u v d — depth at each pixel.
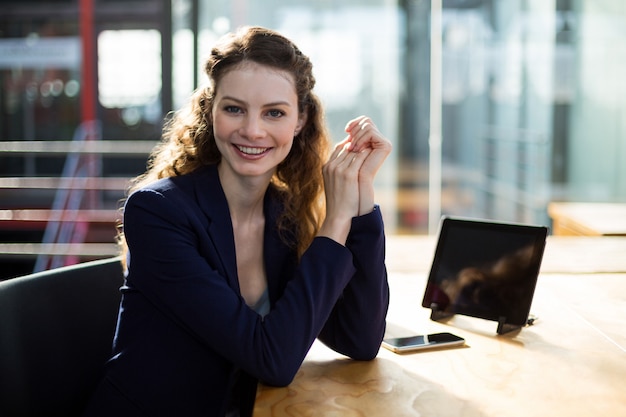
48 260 4.66
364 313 1.26
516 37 4.00
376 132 1.32
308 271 1.22
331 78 4.11
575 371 1.18
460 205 4.15
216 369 1.23
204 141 1.35
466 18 4.03
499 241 1.46
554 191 4.03
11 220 4.72
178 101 4.05
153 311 1.24
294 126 1.29
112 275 1.50
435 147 4.12
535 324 1.44
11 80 4.83
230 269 1.27
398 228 4.17
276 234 1.39
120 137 4.77
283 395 1.11
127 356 1.24
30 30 4.77
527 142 4.04
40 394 1.29
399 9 4.07
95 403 1.25
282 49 1.26
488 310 1.42
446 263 1.50
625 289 1.69
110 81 4.76
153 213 1.23
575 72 3.96
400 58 4.09
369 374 1.19
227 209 1.30
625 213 2.59
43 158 4.96
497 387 1.12
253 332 1.16
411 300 1.62
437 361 1.24
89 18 4.73
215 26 4.04
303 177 1.42
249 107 1.24
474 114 4.08
